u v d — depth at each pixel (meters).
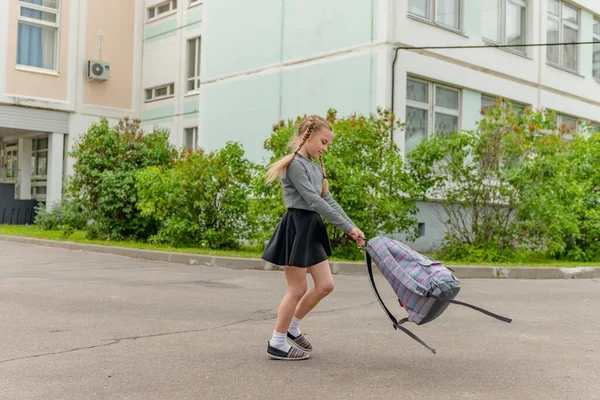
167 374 4.29
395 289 4.40
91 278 9.56
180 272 10.80
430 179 13.55
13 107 23.72
